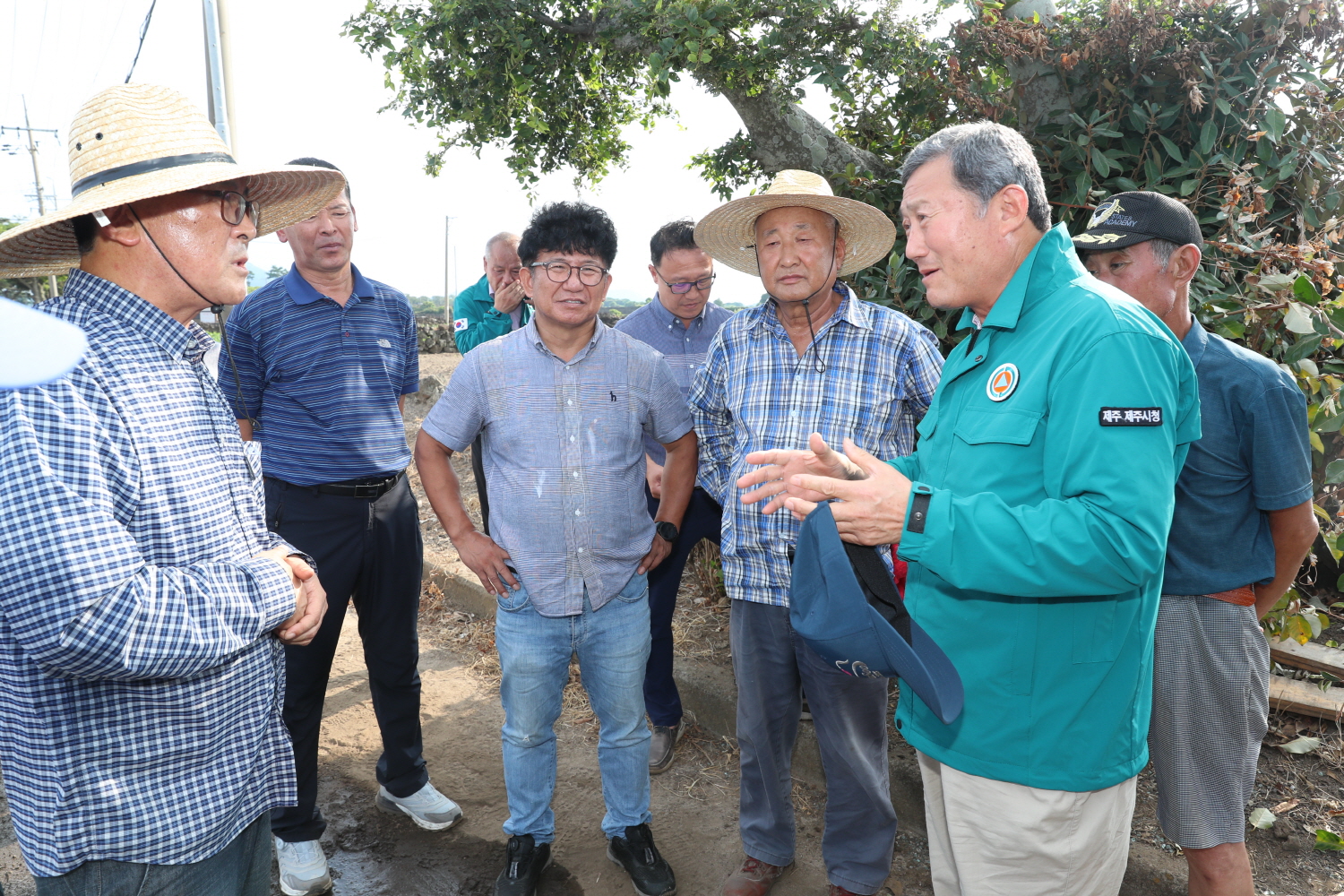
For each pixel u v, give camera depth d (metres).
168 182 1.39
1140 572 1.32
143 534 1.33
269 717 1.64
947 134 1.57
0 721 1.31
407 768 2.91
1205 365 1.98
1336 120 3.03
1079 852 1.55
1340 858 2.45
